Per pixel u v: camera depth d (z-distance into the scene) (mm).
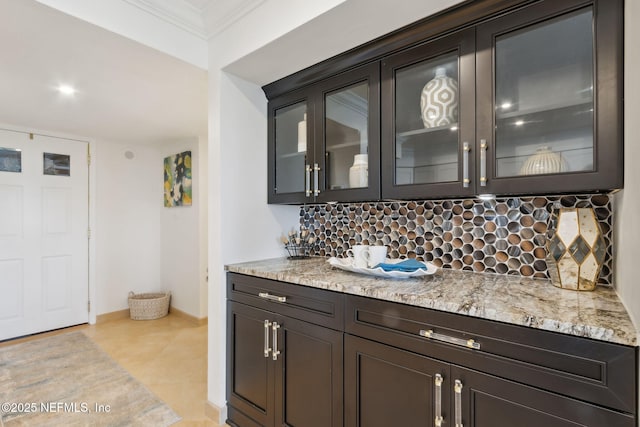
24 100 2301
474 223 1529
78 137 3338
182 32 1723
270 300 1581
